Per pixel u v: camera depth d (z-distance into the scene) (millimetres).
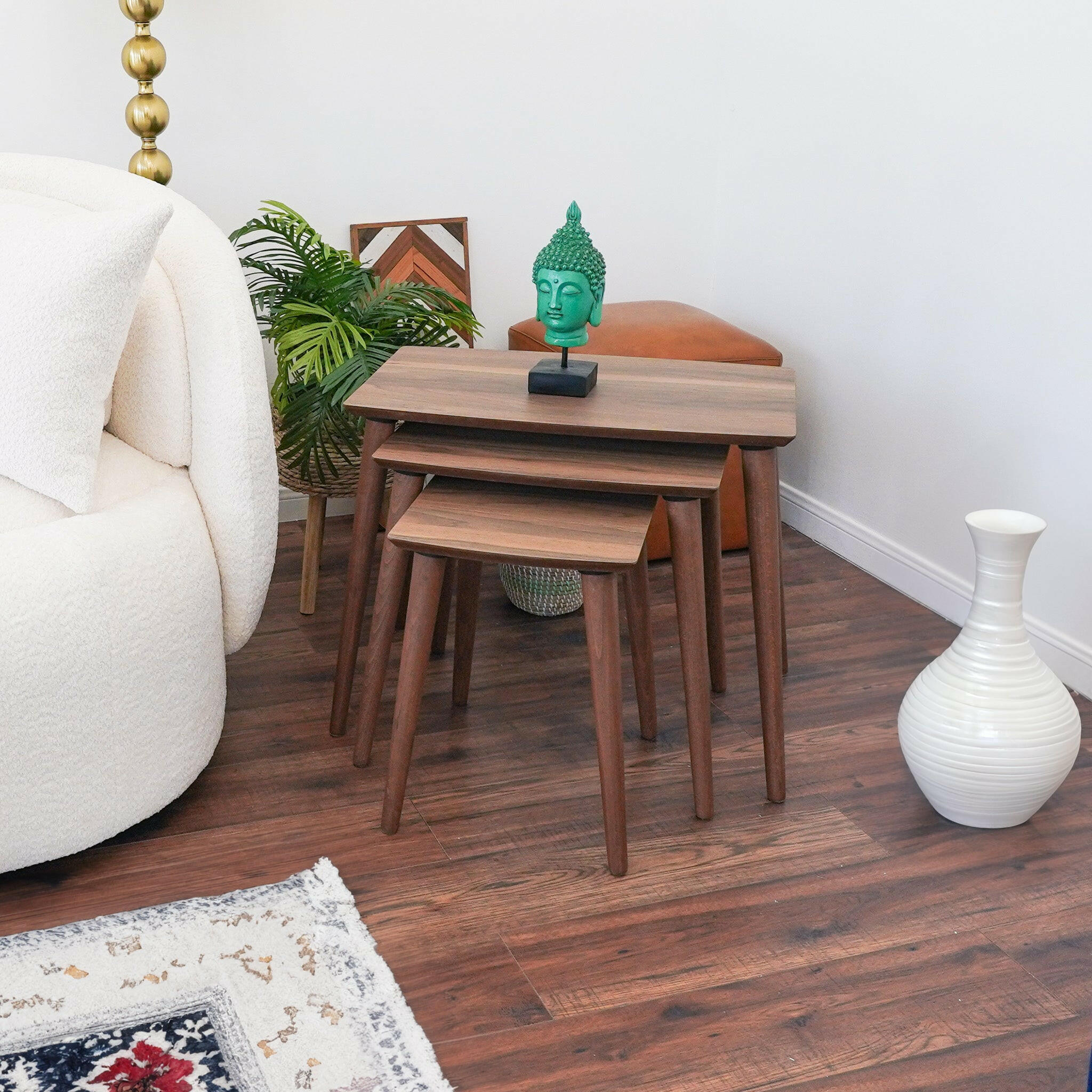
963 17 2289
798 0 2723
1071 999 1504
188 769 1783
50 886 1651
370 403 1777
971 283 2363
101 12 2439
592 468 1693
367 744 1938
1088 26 2039
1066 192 2125
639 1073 1378
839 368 2773
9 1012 1421
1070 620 2256
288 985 1481
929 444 2529
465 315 2441
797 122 2791
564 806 1866
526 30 2803
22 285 1588
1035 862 1763
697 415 1749
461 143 2826
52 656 1546
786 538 2939
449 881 1692
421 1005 1473
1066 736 1758
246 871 1696
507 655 2328
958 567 2496
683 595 1735
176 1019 1423
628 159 3008
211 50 2539
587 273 1802
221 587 1843
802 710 2162
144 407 1832
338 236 2783
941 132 2381
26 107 2451
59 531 1609
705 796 1833
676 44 2957
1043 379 2229
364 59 2678
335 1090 1336
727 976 1530
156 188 1896
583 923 1617
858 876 1725
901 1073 1388
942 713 1773
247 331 1779
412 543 1605
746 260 3057
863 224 2627
